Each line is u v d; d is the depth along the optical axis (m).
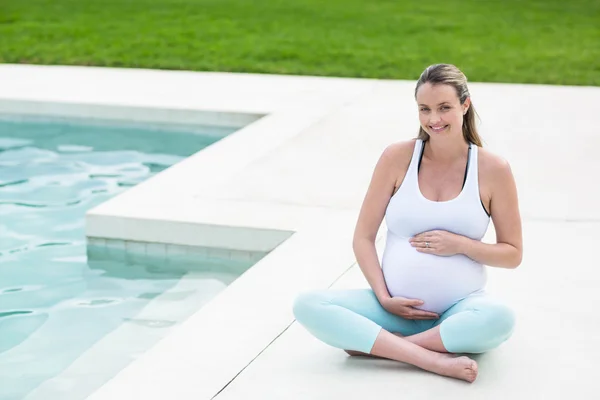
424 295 4.99
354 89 12.30
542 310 5.72
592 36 16.34
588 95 11.89
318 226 7.30
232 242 7.34
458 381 4.87
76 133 11.09
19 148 10.48
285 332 5.50
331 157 9.20
